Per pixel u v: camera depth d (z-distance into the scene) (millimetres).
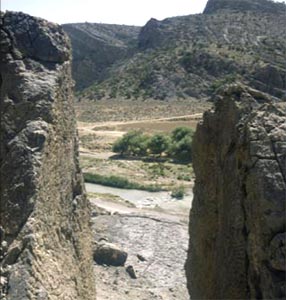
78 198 15266
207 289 16641
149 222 40625
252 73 124688
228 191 14742
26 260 11398
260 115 13789
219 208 15812
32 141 12461
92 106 138125
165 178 63938
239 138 14180
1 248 11766
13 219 11953
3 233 11930
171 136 79750
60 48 14000
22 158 12273
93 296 16172
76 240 14688
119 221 40062
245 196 13633
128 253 33969
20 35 13625
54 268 12383
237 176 14039
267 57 142750
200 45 162500
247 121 14047
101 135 95875
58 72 13688
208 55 149875
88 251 15875
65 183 14078
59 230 13367
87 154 79812
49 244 12508
